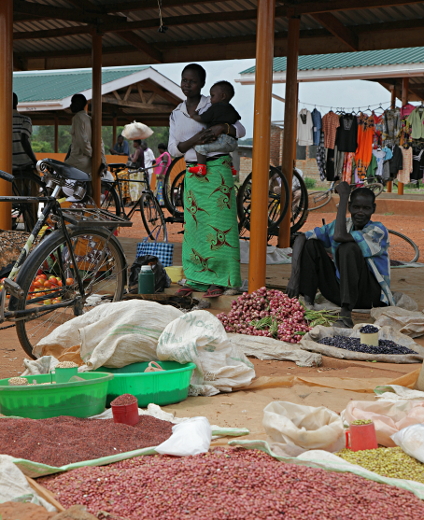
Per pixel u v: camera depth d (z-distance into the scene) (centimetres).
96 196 1032
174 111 623
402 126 1374
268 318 518
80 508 203
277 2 874
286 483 226
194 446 262
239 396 381
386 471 251
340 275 530
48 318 512
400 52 1802
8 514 201
